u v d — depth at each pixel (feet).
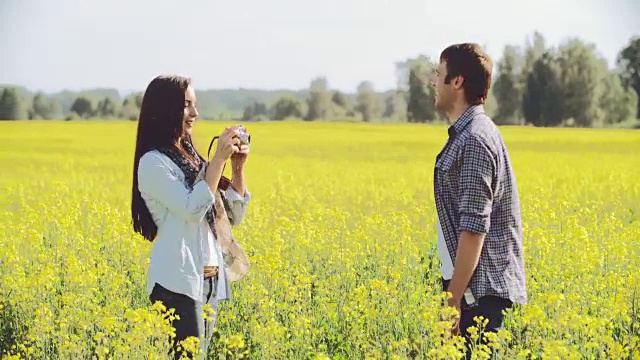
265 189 56.70
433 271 25.67
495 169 14.99
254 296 21.63
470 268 14.90
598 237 31.09
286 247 27.02
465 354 15.64
